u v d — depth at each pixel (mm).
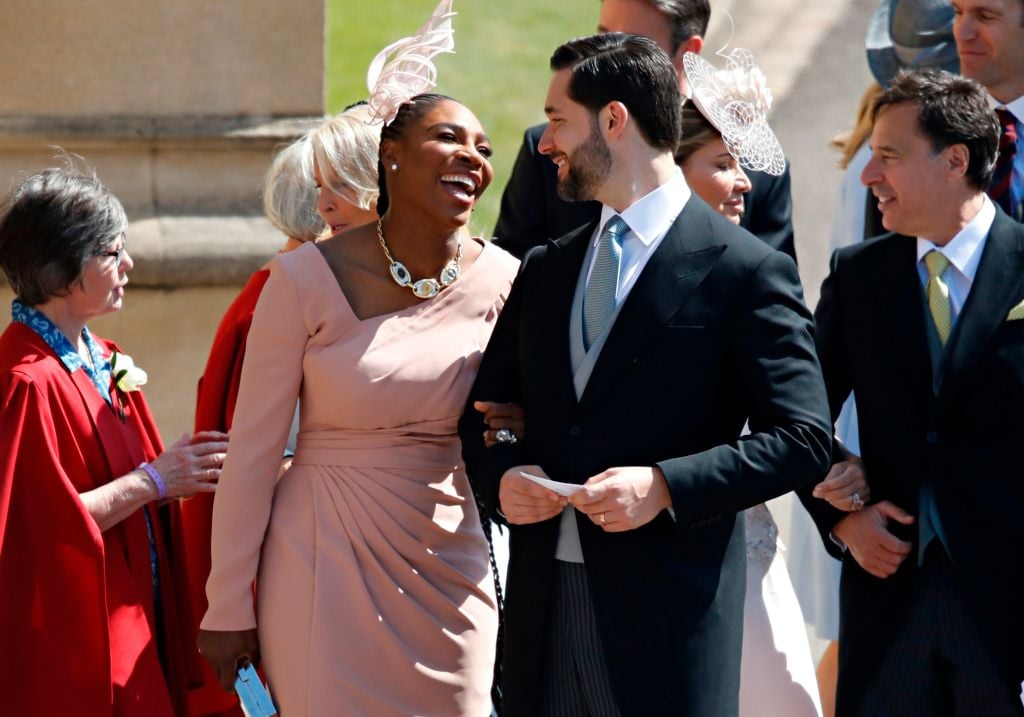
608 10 17516
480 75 38562
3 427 13898
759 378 12031
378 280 13641
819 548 19047
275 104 21500
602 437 12211
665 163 12539
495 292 13953
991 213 14258
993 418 13766
